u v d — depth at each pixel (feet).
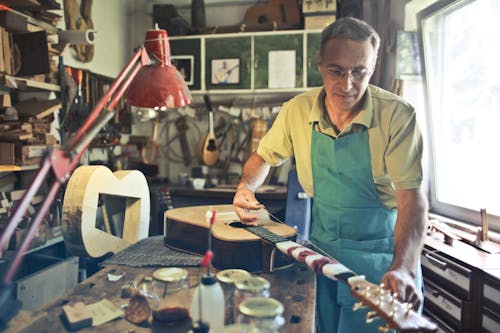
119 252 5.20
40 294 6.27
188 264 4.68
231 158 13.92
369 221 4.97
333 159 4.89
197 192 12.17
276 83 12.53
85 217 4.91
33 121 8.29
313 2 12.16
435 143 10.09
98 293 3.88
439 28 9.74
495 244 7.36
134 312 3.39
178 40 13.01
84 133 2.57
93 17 12.35
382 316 2.83
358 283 3.32
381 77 11.10
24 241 2.21
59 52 9.32
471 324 6.33
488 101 8.39
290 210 10.59
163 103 4.61
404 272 3.57
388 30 10.70
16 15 7.91
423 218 4.29
